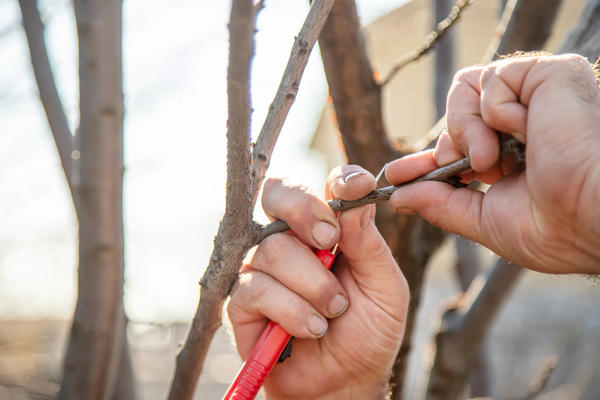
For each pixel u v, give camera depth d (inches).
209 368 85.7
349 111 22.1
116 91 21.5
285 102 15.6
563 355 82.0
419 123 87.9
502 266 26.8
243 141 14.4
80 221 21.3
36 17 26.3
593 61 19.3
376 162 22.5
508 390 83.4
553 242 14.4
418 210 15.8
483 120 15.0
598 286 15.5
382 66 86.8
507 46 22.5
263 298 17.0
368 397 18.3
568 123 13.9
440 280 91.0
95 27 21.3
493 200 15.1
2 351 58.1
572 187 13.7
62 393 21.0
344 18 21.1
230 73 13.7
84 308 21.1
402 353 22.9
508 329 87.4
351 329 18.0
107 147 21.3
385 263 17.8
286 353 17.4
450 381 27.5
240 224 15.4
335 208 16.3
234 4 13.3
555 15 22.1
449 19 21.5
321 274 16.8
